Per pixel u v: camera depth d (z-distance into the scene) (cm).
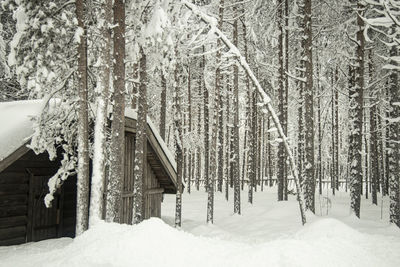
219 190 2823
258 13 1827
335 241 638
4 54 1345
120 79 799
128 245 523
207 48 1648
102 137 727
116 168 771
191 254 529
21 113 951
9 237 906
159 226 593
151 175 1369
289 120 3152
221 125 2644
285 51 2033
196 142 3127
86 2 834
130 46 896
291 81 2323
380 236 723
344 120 3038
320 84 2428
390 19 1070
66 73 866
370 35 1575
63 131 885
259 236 1100
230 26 2016
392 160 1204
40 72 769
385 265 551
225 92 2541
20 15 763
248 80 2352
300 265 503
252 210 1747
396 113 1221
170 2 859
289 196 2525
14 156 775
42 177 1020
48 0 785
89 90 922
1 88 1675
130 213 1213
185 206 2158
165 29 779
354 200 1309
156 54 927
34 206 982
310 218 1259
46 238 1016
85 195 733
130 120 1129
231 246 605
